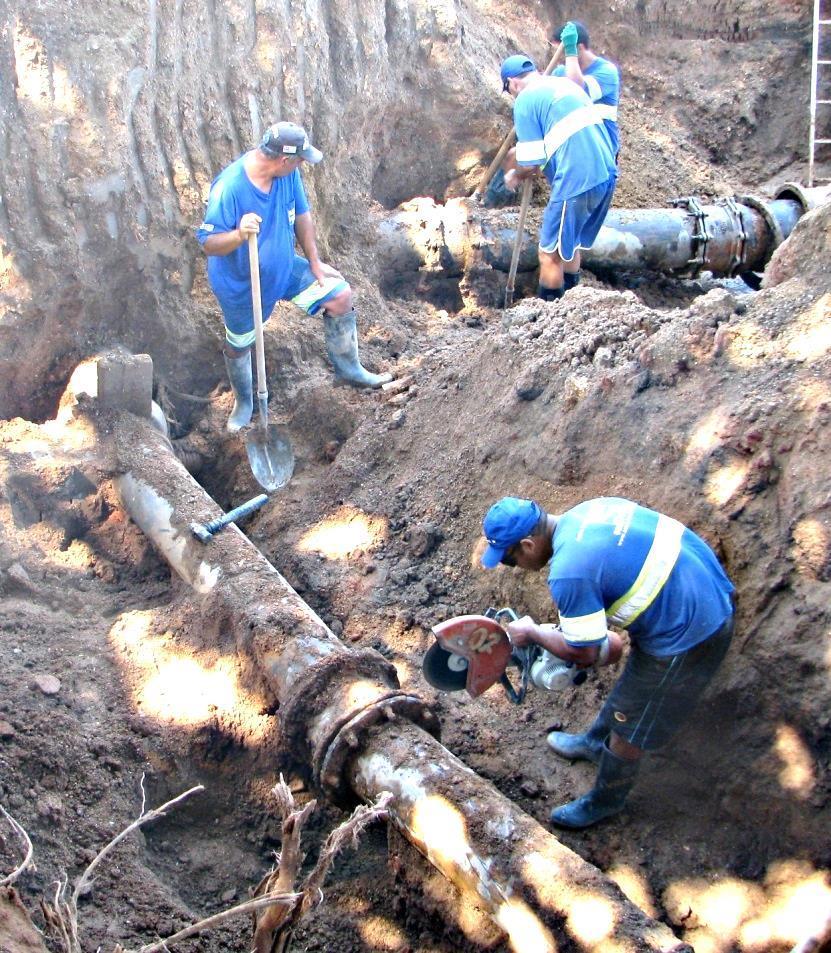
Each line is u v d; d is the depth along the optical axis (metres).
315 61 7.70
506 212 8.38
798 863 4.14
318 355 7.16
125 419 6.28
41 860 4.17
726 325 4.96
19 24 6.28
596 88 7.65
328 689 4.46
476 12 9.62
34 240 6.35
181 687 5.04
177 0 6.90
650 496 4.83
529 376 5.66
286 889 3.22
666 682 4.06
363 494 6.18
